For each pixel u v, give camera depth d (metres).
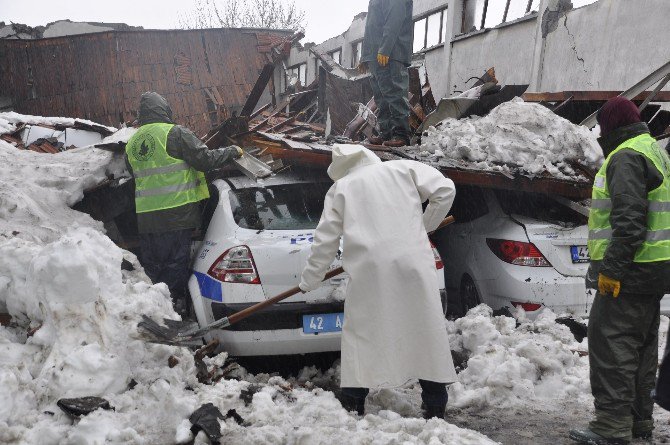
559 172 5.48
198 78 21.78
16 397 3.13
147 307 3.93
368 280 3.36
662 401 2.36
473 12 15.69
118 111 20.58
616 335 3.17
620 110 3.22
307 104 16.80
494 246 5.37
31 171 5.90
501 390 4.00
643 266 3.06
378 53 7.16
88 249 3.71
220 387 3.73
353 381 3.36
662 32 9.36
